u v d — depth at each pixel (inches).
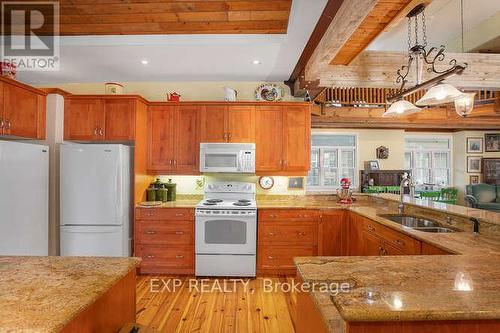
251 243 128.8
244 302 105.7
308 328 47.9
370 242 107.8
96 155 123.9
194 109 142.9
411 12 99.0
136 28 104.0
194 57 122.3
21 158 104.8
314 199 154.6
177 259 130.5
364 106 213.9
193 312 98.3
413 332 32.6
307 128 143.0
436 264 50.1
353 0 70.1
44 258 57.2
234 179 154.4
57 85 156.8
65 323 33.7
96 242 124.0
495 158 293.4
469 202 259.4
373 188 277.7
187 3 89.5
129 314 56.6
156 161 143.2
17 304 37.7
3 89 106.0
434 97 88.6
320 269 47.9
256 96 151.0
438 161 313.6
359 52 106.1
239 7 91.4
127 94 141.1
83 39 109.5
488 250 63.5
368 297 35.5
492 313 32.2
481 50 145.0
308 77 120.3
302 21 92.4
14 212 101.7
